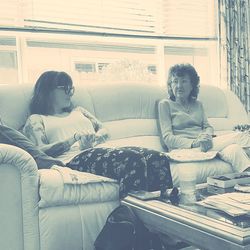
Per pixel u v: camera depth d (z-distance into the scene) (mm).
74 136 2145
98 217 1764
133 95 2789
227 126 3127
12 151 1558
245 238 1000
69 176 1709
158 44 3691
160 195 1553
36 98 2293
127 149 1830
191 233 1167
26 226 1607
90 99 2617
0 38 3088
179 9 3832
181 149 2504
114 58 3643
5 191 1555
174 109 2738
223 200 1311
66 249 1684
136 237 1482
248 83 3848
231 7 3777
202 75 4109
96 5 3350
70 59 3484
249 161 2316
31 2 3037
